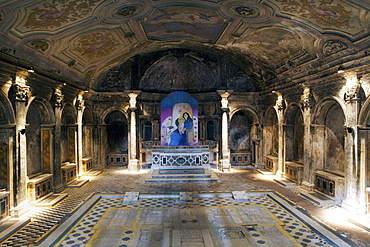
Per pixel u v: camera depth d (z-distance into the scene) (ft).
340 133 37.78
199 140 65.51
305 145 42.80
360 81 31.01
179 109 61.11
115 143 67.15
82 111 53.01
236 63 59.11
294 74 45.42
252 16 30.76
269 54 45.01
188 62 62.44
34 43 30.32
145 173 58.03
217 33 39.45
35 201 34.37
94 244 24.48
